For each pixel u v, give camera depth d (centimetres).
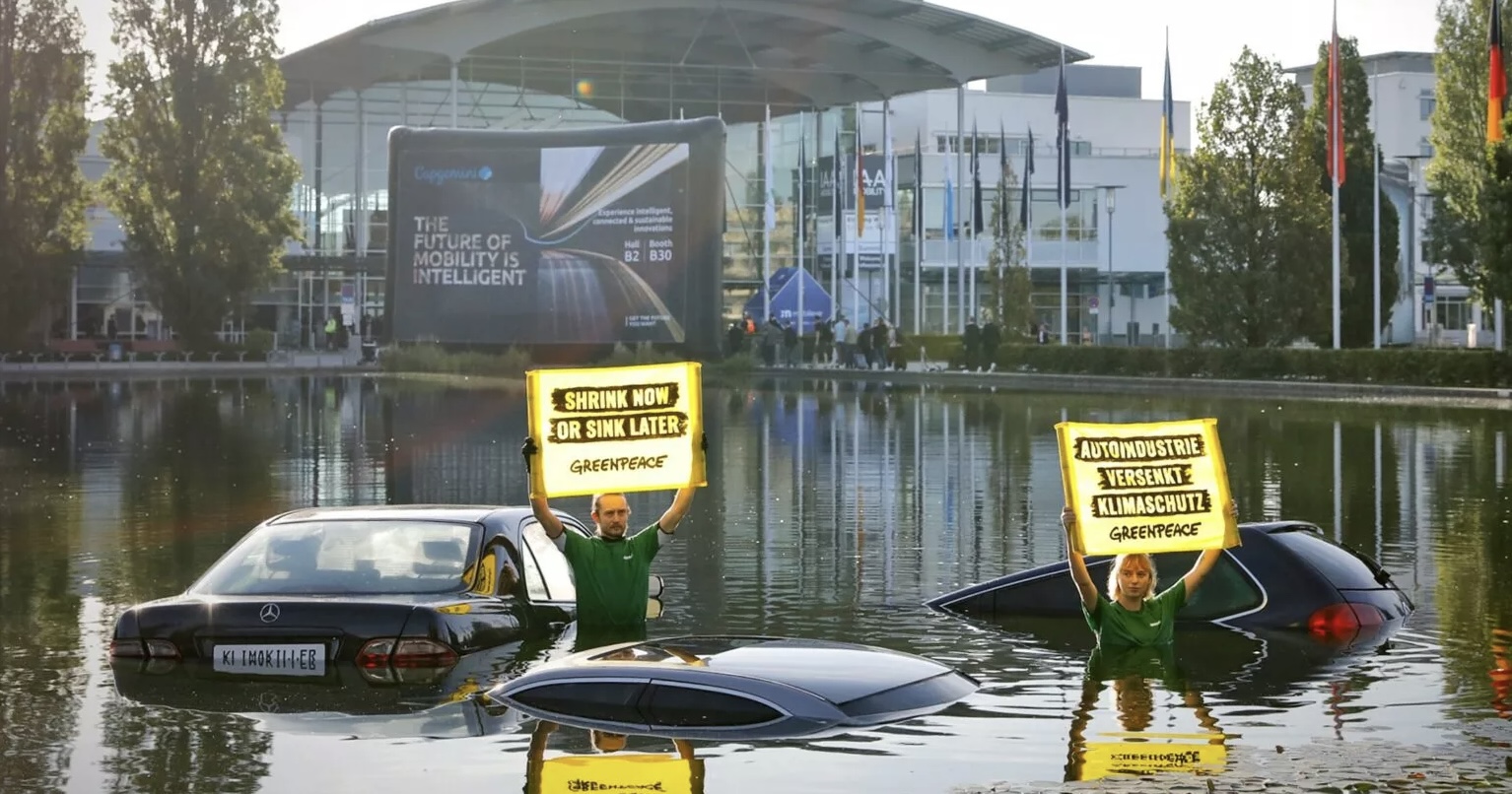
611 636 1009
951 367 6456
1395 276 6212
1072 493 925
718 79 8181
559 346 6294
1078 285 9412
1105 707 838
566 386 950
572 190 6281
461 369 6181
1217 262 5591
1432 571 1335
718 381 5694
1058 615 1135
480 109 8081
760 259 8362
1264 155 5566
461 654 952
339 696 872
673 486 961
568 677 848
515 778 707
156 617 967
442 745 766
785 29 7725
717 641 920
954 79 7975
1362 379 4953
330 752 756
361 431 3170
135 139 7006
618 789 687
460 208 6384
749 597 1232
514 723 809
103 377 5950
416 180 6419
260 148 7025
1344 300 6059
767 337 6881
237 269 6944
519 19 7219
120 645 972
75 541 1587
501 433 3109
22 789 700
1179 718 815
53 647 1029
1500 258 4791
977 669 938
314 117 8169
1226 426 3247
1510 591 1224
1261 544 1083
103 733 797
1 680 922
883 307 7694
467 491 2050
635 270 6219
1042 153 9619
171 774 720
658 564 1411
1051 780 698
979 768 717
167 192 6919
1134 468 923
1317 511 1780
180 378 5909
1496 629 1058
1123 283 9469
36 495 2025
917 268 7400
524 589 1045
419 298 6438
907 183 8912
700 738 774
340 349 8025
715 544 1548
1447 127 6488
